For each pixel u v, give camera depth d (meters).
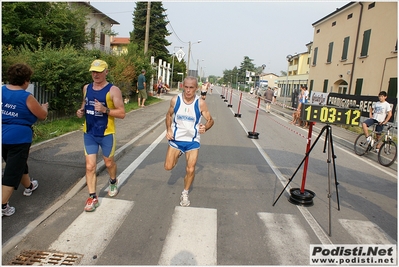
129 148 7.82
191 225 3.95
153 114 14.28
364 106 14.02
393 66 16.80
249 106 25.75
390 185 6.30
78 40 15.35
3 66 7.45
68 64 9.12
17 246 3.30
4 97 3.64
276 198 5.06
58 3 13.93
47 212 4.04
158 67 29.83
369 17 19.42
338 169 7.31
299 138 11.31
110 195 4.71
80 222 3.88
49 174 5.27
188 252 3.35
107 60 15.30
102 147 4.28
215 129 11.98
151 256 3.25
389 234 4.06
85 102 4.13
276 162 7.41
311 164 7.48
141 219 4.04
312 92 18.48
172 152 4.45
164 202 4.62
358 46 20.58
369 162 8.36
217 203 4.71
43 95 8.98
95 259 3.15
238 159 7.46
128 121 11.86
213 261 3.22
